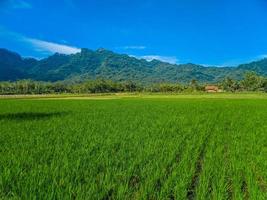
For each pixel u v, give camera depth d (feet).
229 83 536.01
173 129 63.46
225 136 58.34
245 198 27.71
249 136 57.67
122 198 25.04
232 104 168.04
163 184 28.68
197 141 50.16
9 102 190.19
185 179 29.94
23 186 26.50
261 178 32.22
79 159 34.88
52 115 97.04
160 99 239.09
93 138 51.60
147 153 39.19
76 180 28.91
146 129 63.05
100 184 27.43
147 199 26.07
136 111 114.62
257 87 506.07
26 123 73.46
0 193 25.25
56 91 546.26
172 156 37.86
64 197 24.38
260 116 99.50
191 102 189.16
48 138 51.75
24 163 34.19
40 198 24.13
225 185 28.30
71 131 60.23
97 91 539.70
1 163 33.86
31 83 541.34
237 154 41.60
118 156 38.29
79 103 177.37
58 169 31.91
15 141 48.88
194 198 27.96
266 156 40.14
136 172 32.35
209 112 113.19
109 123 74.08
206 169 33.22
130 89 561.84
